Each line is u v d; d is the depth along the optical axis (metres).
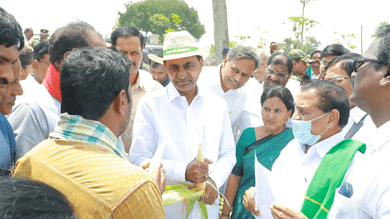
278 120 3.13
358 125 3.03
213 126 2.75
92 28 2.26
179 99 2.72
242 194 3.15
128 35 3.13
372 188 1.55
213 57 6.86
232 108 3.90
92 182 1.23
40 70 3.84
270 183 2.15
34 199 0.60
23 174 1.33
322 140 2.19
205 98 2.82
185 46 2.65
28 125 2.10
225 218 3.26
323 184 1.93
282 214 1.87
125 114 1.47
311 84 2.21
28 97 2.24
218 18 12.30
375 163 1.57
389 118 1.69
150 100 2.71
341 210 1.70
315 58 6.34
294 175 2.22
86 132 1.33
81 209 1.21
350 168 1.91
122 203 1.21
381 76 1.65
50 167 1.28
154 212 1.29
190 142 2.67
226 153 2.85
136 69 3.24
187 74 2.66
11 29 1.57
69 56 1.38
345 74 3.23
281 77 4.34
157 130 2.66
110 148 1.37
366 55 1.72
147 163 2.18
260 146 3.16
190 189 2.46
